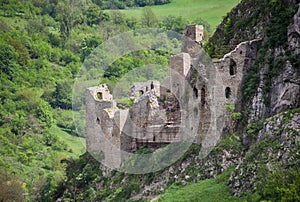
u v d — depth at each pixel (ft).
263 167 197.36
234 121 230.27
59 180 328.29
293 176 181.88
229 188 205.77
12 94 522.06
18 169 421.18
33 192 360.28
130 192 256.11
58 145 460.96
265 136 208.44
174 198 220.23
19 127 485.56
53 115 501.56
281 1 233.55
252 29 248.32
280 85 218.38
